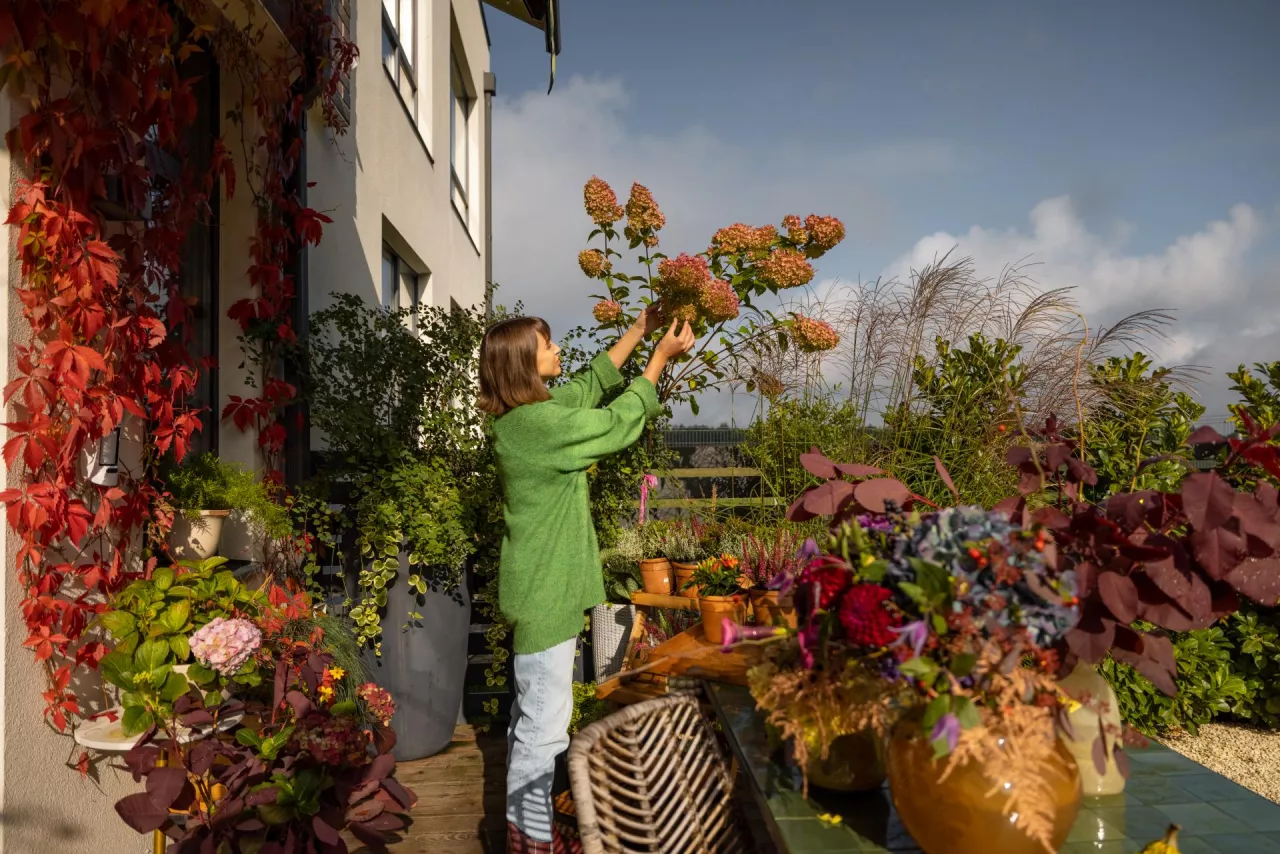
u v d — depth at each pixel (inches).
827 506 51.5
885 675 36.9
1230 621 138.4
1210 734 137.5
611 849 45.9
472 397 140.2
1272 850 38.8
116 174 81.7
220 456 122.2
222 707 82.6
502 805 111.9
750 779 48.3
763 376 126.1
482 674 152.4
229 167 100.2
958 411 134.1
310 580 123.8
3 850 67.7
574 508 86.8
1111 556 41.5
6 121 69.7
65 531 74.6
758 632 42.8
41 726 73.1
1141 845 39.6
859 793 45.3
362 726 99.8
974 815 35.6
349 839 102.3
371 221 196.5
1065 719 36.7
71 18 71.0
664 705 55.7
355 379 129.2
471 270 365.4
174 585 85.7
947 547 36.9
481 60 386.9
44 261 71.5
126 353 81.1
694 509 144.0
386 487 124.9
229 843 80.7
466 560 135.9
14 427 67.5
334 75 136.3
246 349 119.7
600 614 136.1
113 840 84.4
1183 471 133.3
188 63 117.7
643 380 86.7
